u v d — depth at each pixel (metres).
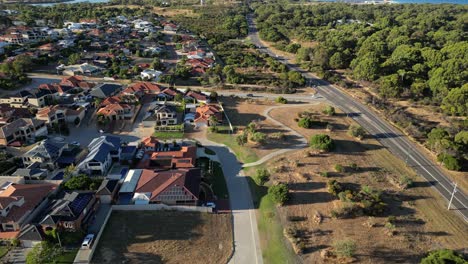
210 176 84.06
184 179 74.94
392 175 86.31
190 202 73.62
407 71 154.00
